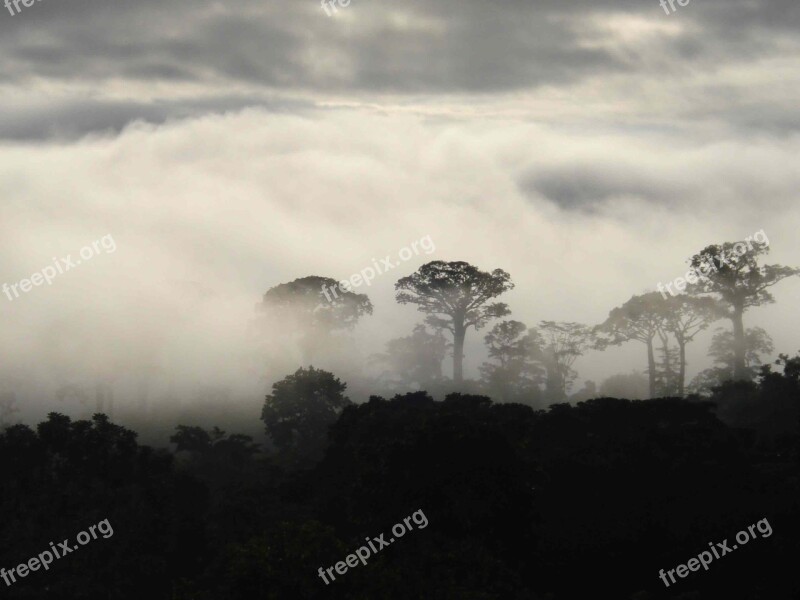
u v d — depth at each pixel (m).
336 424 91.94
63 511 72.88
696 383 146.12
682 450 84.19
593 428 89.31
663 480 80.94
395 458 70.38
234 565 57.03
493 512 66.94
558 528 74.31
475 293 156.12
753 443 92.94
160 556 71.44
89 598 66.75
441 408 81.19
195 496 79.56
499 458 69.62
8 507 73.44
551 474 80.75
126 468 79.44
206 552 72.81
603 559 69.50
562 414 89.62
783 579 65.94
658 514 75.56
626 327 145.75
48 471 78.06
